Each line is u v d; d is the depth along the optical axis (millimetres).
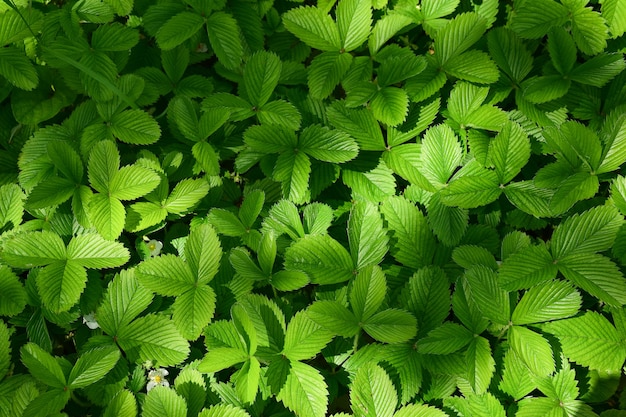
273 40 793
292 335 681
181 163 747
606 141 716
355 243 703
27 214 736
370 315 681
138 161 727
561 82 734
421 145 724
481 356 673
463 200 707
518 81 745
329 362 698
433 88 731
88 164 707
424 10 770
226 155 754
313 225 721
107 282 718
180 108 739
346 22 744
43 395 667
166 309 711
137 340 696
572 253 682
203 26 779
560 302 671
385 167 736
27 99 754
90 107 747
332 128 751
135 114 737
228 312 707
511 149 709
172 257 696
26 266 697
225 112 725
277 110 734
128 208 718
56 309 687
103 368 679
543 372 665
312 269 698
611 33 734
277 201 744
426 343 677
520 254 685
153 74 763
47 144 707
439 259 713
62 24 750
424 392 686
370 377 669
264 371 691
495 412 672
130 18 783
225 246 727
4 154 750
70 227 724
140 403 692
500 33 745
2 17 735
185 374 688
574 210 718
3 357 685
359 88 732
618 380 680
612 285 670
